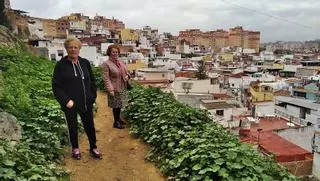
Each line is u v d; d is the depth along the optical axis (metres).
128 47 75.06
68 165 6.18
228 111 29.22
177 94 33.06
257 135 19.23
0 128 5.91
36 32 69.31
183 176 5.52
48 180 4.89
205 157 5.47
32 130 6.68
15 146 5.51
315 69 69.56
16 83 10.11
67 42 5.84
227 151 5.50
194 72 51.03
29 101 8.70
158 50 92.38
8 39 19.86
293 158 15.77
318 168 15.67
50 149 6.26
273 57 112.81
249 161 5.29
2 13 35.16
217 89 39.22
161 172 6.14
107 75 8.07
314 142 22.92
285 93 45.97
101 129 8.64
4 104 7.47
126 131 8.48
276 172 5.50
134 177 5.98
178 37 155.12
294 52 157.62
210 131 6.77
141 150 7.23
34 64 15.45
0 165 4.68
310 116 33.25
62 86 5.89
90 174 5.96
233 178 4.99
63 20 89.94
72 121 6.14
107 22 128.38
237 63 88.56
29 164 5.11
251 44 146.12
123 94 8.45
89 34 90.38
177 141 6.70
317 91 42.78
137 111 9.22
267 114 34.28
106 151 7.12
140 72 46.94
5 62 12.81
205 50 125.31
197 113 8.21
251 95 46.53
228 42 147.12
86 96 6.06
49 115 7.56
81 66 6.05
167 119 7.64
